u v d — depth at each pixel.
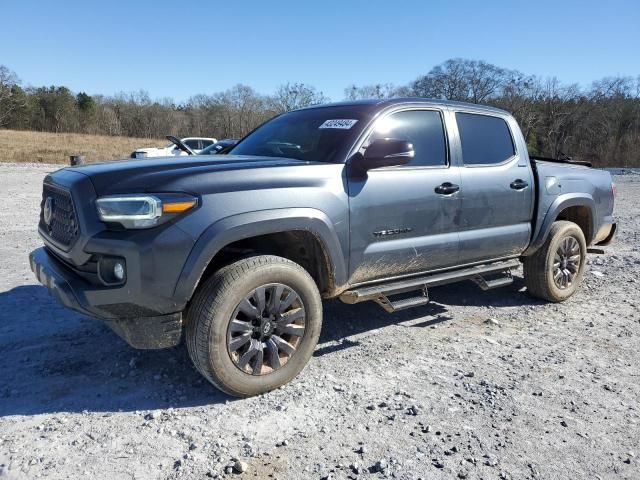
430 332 4.74
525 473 2.72
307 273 3.62
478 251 4.82
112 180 3.24
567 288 5.68
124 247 3.03
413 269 4.37
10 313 4.89
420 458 2.81
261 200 3.38
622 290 6.23
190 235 3.13
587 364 4.11
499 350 4.36
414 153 4.23
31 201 12.52
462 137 4.75
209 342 3.22
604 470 2.78
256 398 3.44
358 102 4.57
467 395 3.54
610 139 54.53
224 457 2.79
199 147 23.61
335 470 2.70
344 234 3.79
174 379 3.68
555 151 56.66
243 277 3.30
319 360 4.07
